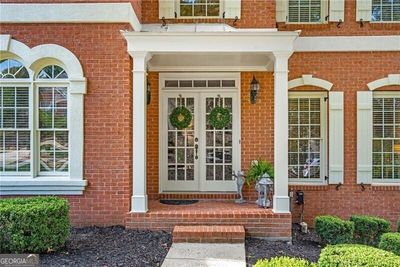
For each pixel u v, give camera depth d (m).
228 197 8.83
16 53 7.23
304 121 8.96
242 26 8.60
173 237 6.46
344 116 8.74
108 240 6.46
